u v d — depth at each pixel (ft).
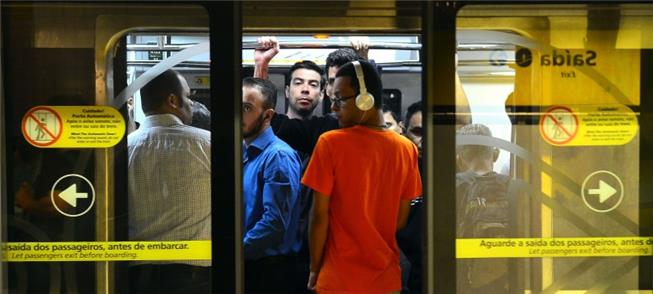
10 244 7.49
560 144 7.58
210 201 7.52
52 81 7.45
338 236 7.91
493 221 7.55
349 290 7.88
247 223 10.50
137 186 7.53
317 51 10.56
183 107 7.48
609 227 7.63
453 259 7.55
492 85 7.50
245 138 10.62
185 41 7.47
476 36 7.48
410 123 10.46
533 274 7.62
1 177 7.43
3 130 7.43
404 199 8.21
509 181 7.55
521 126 7.54
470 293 7.58
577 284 7.64
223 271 7.54
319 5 7.97
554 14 7.51
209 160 7.50
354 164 7.75
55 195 7.50
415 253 9.81
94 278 7.56
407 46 10.40
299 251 10.52
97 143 7.50
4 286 7.48
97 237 7.54
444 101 7.49
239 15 7.48
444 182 7.52
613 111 7.59
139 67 7.47
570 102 7.57
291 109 10.69
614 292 7.68
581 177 7.61
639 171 7.61
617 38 7.55
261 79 10.60
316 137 10.72
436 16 7.45
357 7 8.18
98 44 7.45
